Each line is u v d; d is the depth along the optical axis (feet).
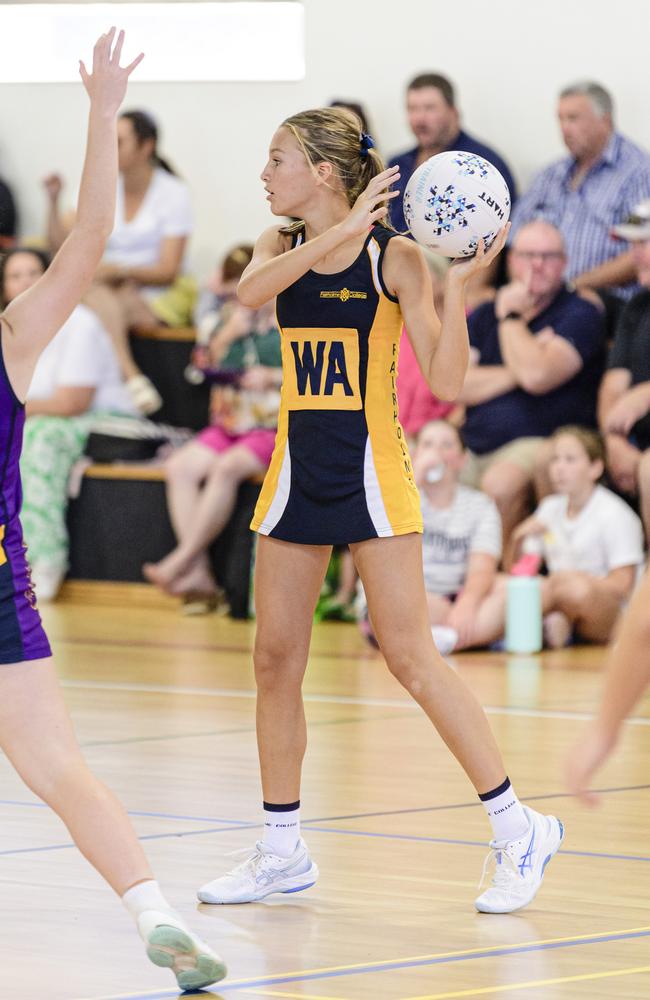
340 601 74.23
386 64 85.15
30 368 21.86
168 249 84.89
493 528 65.72
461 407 71.67
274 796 28.66
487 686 55.21
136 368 82.84
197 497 76.74
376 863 30.78
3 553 21.74
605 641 66.85
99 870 21.76
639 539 66.28
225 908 27.81
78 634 68.90
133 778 38.63
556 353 68.39
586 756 16.24
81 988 22.86
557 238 68.49
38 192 93.66
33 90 93.20
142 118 84.28
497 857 27.89
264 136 88.74
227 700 51.52
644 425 65.92
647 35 78.74
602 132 73.51
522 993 22.52
